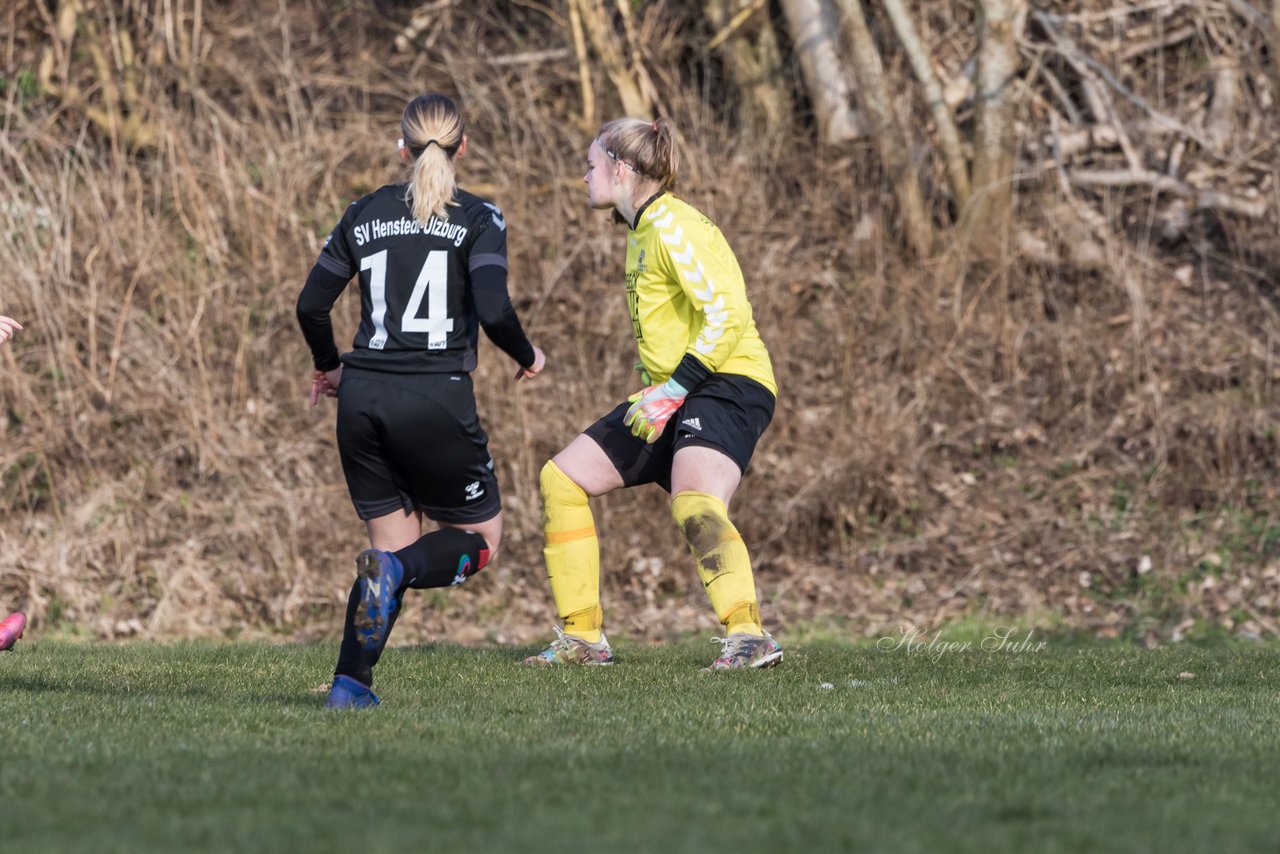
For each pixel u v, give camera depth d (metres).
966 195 50.75
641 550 40.19
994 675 21.89
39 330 44.22
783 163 53.38
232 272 47.88
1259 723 15.98
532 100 54.06
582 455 22.91
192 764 12.49
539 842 9.59
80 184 48.53
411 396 18.05
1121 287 47.56
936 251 50.31
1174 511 40.53
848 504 41.41
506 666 22.38
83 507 40.91
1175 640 34.91
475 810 10.62
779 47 55.66
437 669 21.70
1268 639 34.59
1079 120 54.38
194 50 55.00
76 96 52.62
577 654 23.11
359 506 19.02
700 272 20.78
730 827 10.10
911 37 51.41
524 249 48.97
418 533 19.47
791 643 34.62
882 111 51.28
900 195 50.72
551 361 46.19
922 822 10.36
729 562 21.52
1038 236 50.44
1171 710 17.48
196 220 48.31
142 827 10.03
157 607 37.97
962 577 39.22
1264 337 46.34
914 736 14.64
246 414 44.38
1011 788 11.67
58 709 16.17
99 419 42.72
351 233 18.48
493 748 13.55
